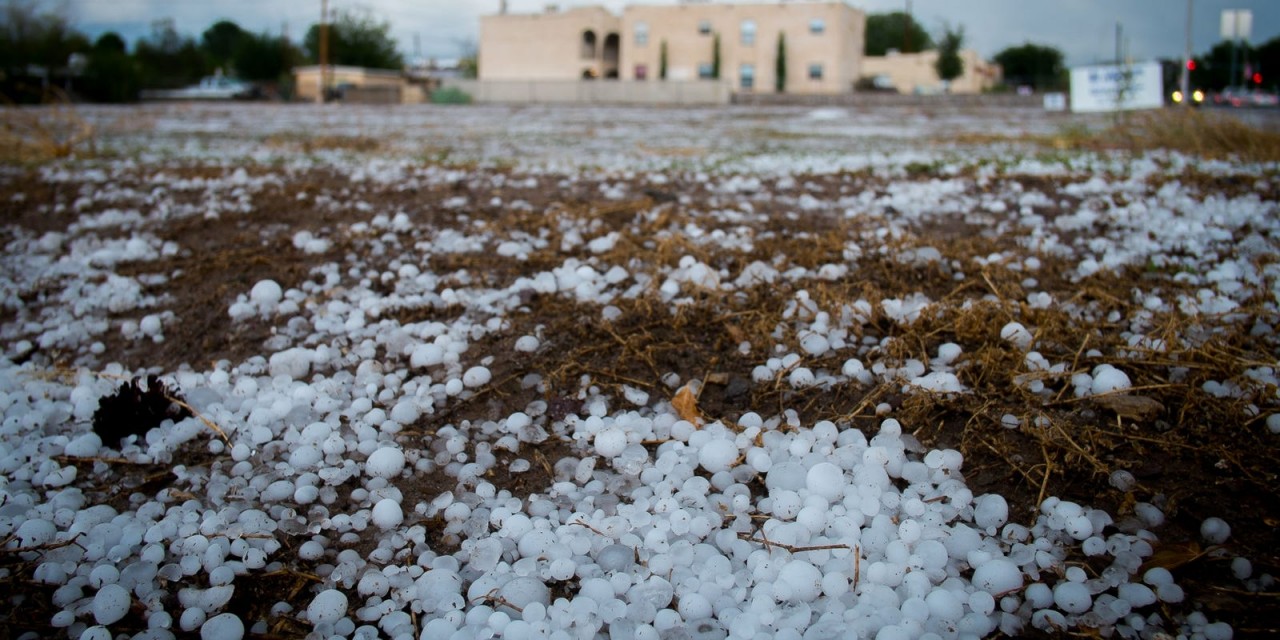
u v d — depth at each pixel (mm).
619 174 5613
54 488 1901
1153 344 2320
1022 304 2592
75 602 1511
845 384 2240
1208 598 1452
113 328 2852
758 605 1433
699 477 1828
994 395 2131
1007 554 1601
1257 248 3307
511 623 1393
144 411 2104
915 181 5215
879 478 1756
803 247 3412
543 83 33125
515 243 3568
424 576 1544
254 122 14422
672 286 2930
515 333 2639
